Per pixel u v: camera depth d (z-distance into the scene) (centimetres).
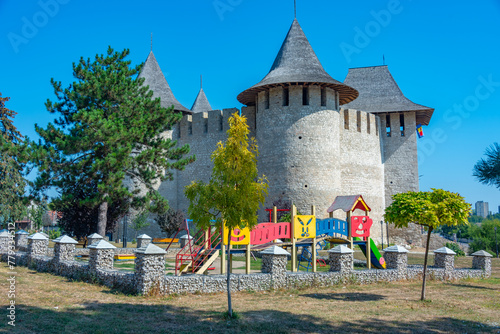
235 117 1032
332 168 3281
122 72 2758
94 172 2456
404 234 4053
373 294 1370
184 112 4216
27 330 805
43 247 1748
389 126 4431
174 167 2766
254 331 879
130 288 1200
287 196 3181
